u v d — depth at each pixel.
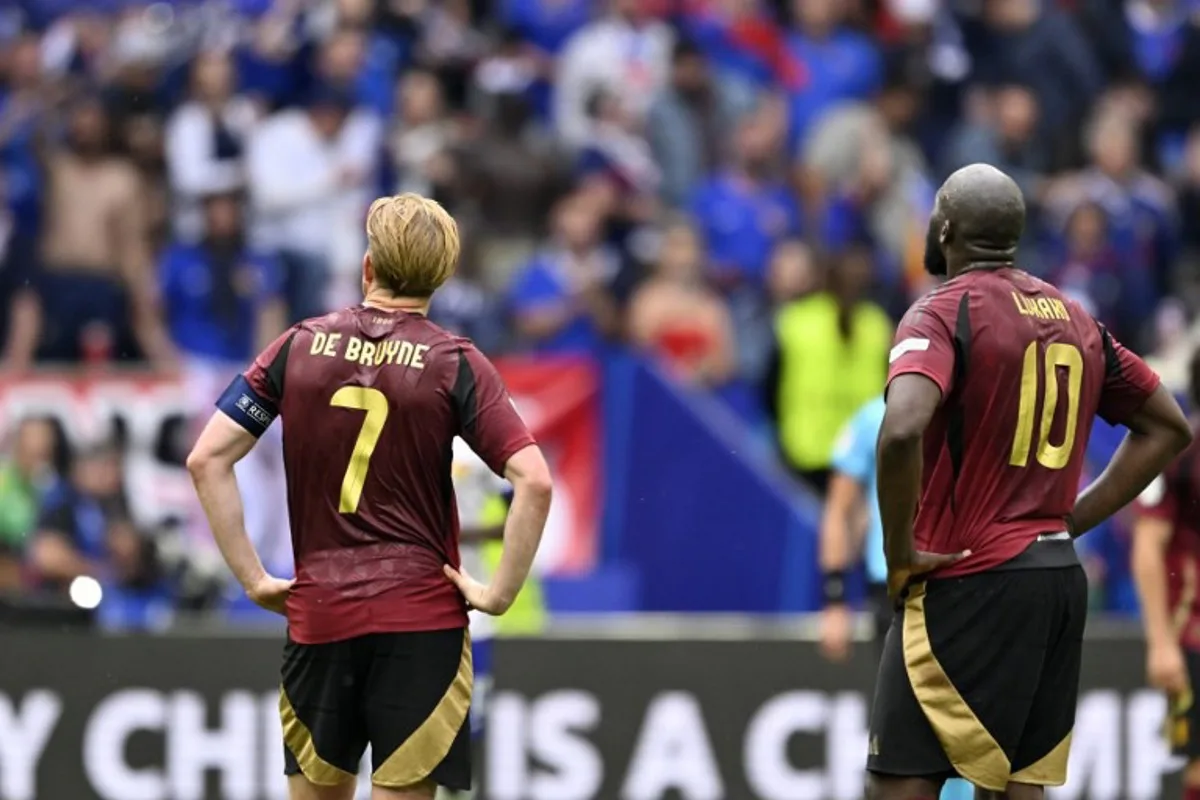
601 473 42.09
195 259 46.75
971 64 55.94
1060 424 20.27
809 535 41.62
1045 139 55.25
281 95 50.94
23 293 46.34
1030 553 20.02
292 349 19.94
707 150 52.50
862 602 33.94
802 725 32.72
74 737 32.34
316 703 19.92
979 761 20.02
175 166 48.91
